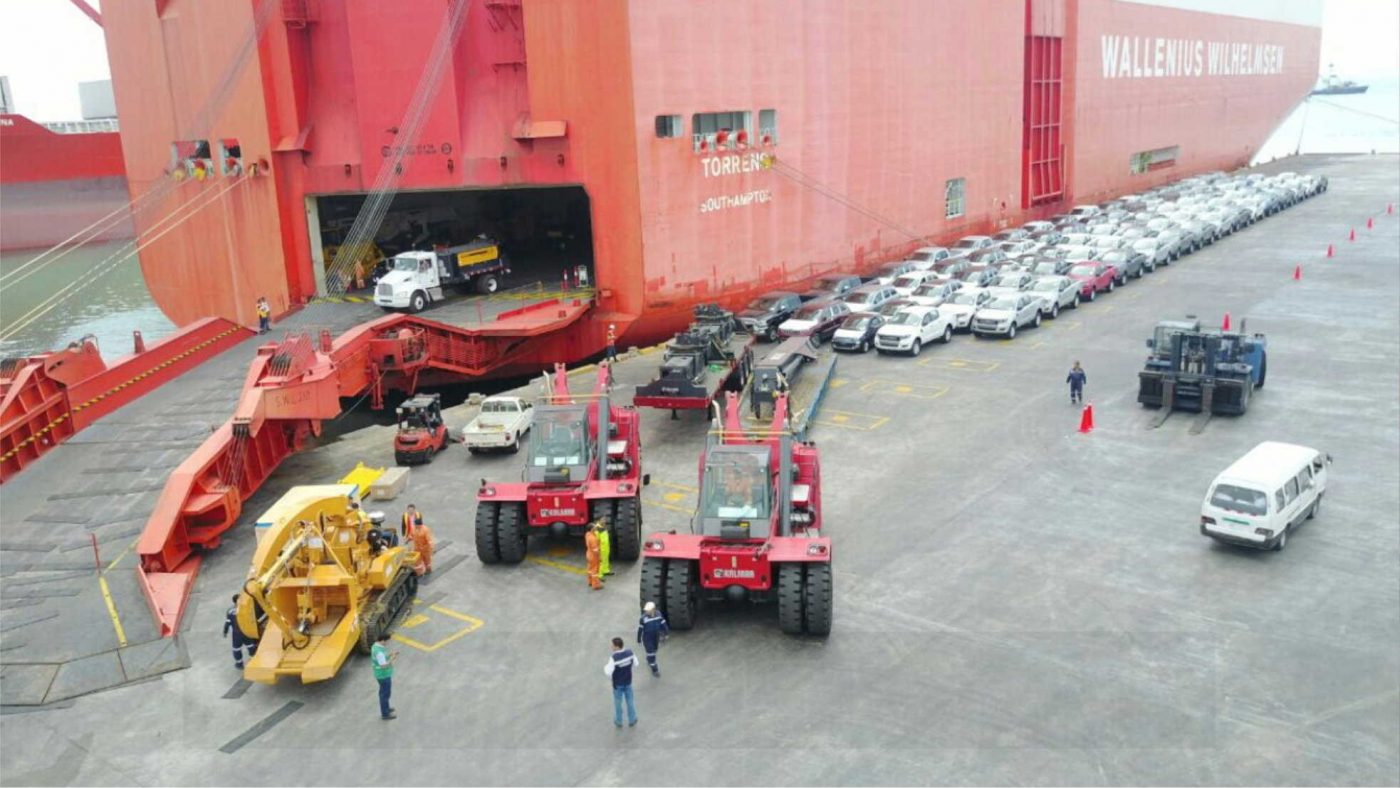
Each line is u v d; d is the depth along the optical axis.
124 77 49.28
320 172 40.88
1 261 88.06
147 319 72.56
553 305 39.03
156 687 16.94
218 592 20.62
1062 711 15.07
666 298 40.44
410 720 15.65
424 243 50.16
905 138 53.38
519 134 38.38
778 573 17.95
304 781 14.20
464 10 38.44
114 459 25.03
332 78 40.59
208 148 45.09
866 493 24.61
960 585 19.47
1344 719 14.59
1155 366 30.53
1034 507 23.28
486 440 28.48
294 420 27.67
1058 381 33.84
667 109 39.06
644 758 14.34
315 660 16.45
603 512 20.77
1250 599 18.39
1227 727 14.50
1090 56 72.38
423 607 19.52
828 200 48.47
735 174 42.75
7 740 15.55
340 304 40.88
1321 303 43.94
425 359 33.72
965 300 42.41
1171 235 55.81
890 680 16.16
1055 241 55.12
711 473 17.92
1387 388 31.58
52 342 65.12
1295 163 114.19
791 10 44.34
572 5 37.09
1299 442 26.91
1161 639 17.09
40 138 87.69
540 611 19.19
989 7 59.12
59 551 21.11
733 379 32.66
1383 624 17.31
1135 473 25.17
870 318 39.69
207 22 42.03
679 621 17.86
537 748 14.71
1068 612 18.20
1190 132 94.12
